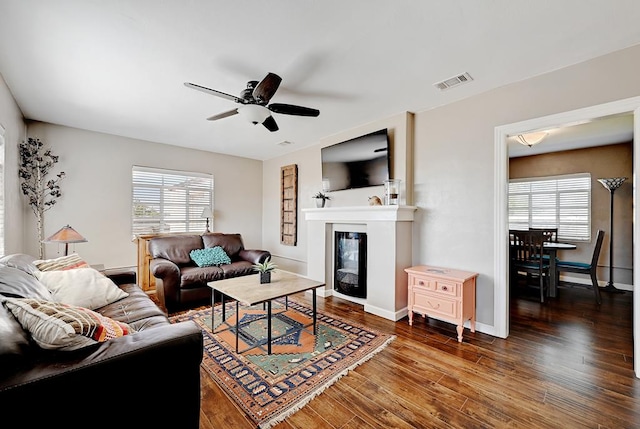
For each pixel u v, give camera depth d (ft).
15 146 10.42
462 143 9.96
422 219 11.11
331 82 8.77
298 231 17.29
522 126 8.59
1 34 6.41
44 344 3.69
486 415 5.51
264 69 8.02
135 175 15.03
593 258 12.59
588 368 7.16
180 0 5.42
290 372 6.95
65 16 5.84
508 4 5.52
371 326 9.92
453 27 6.23
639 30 6.30
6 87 8.95
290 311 11.46
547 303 12.48
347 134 13.44
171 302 11.31
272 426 5.23
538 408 5.70
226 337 8.91
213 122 12.44
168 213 16.14
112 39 6.65
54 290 6.98
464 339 8.87
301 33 6.45
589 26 6.17
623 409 5.66
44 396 3.20
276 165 19.15
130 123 12.60
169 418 4.11
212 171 17.85
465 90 9.34
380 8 5.65
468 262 9.80
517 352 8.01
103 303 7.48
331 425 5.26
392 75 8.35
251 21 6.04
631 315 10.98
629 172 15.24
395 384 6.51
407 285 11.01
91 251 13.69
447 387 6.40
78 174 13.35
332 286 13.93
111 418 3.66
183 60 7.57
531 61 7.59
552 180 17.61
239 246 15.90
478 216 9.55
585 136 14.20
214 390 6.26
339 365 7.28
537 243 13.02
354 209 11.93
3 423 2.98
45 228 12.50
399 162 11.31
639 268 6.77
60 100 10.14
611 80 7.18
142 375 3.87
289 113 8.71
